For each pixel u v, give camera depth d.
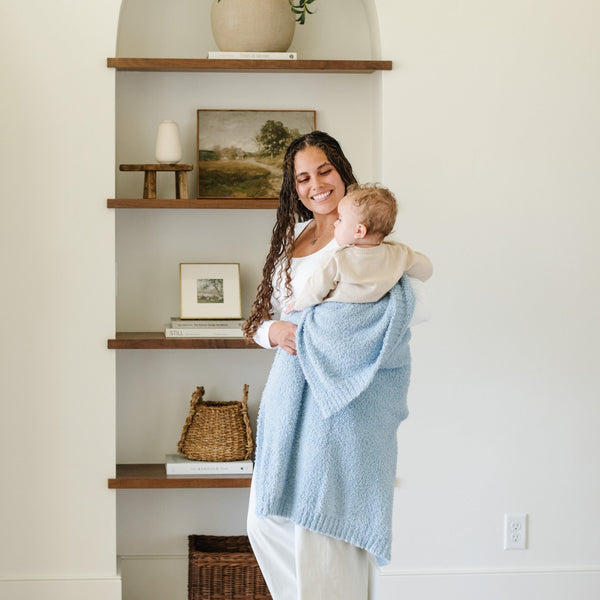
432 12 3.11
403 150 3.12
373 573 3.25
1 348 3.06
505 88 3.14
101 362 3.08
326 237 2.35
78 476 3.10
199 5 3.30
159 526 3.37
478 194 3.15
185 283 3.22
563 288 3.20
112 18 3.03
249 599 3.17
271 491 2.12
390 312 2.04
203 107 3.30
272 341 2.28
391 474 2.16
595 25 3.16
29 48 3.02
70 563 3.11
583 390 3.23
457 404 3.19
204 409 3.21
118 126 3.28
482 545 3.22
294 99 3.32
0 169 3.03
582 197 3.19
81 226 3.05
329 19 3.34
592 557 3.26
